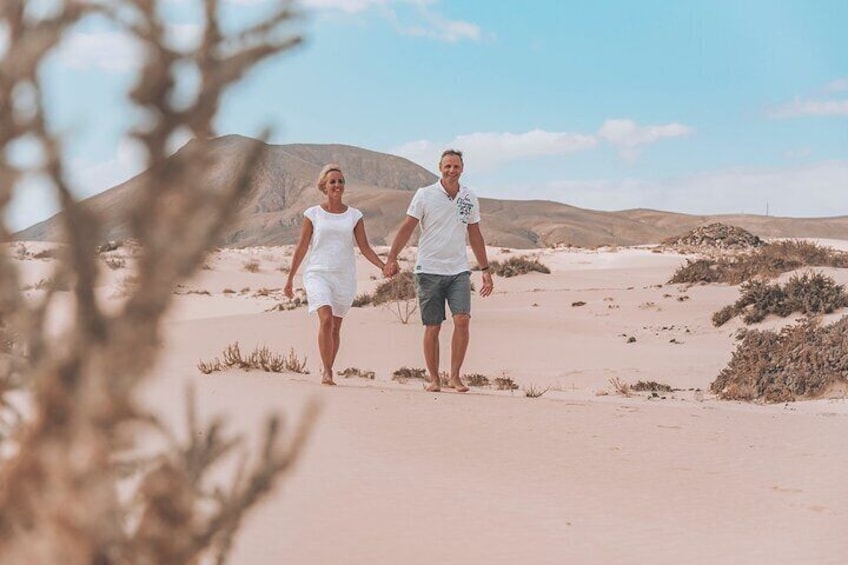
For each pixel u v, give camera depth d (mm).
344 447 6078
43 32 777
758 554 4277
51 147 771
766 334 13031
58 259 788
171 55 780
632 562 4125
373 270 52469
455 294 10383
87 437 824
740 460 6234
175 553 996
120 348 797
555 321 22047
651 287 28922
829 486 5520
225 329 20438
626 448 6535
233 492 1027
